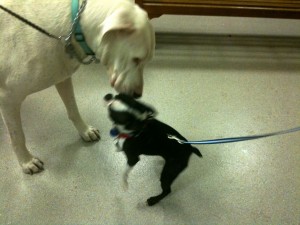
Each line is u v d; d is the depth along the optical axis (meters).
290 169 1.54
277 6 2.10
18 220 1.31
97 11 1.06
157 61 2.17
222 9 2.09
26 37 1.08
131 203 1.38
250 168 1.54
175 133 1.26
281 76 2.12
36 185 1.43
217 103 1.88
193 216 1.35
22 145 1.38
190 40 2.39
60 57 1.14
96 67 2.07
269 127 1.76
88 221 1.32
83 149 1.58
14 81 1.15
